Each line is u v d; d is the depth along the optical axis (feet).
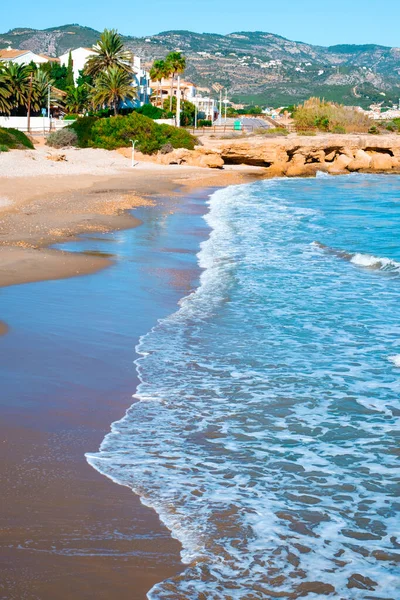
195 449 24.41
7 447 23.68
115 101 281.74
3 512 18.93
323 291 53.83
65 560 16.71
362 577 16.66
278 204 126.82
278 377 33.01
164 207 114.01
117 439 25.00
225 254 70.38
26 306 44.70
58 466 22.30
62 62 381.60
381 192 159.94
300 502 20.52
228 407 28.84
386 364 35.35
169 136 235.61
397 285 56.65
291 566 17.04
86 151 226.79
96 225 86.28
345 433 26.25
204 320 43.96
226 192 148.97
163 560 17.02
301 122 353.72
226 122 436.76
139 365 34.27
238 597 15.74
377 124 368.48
